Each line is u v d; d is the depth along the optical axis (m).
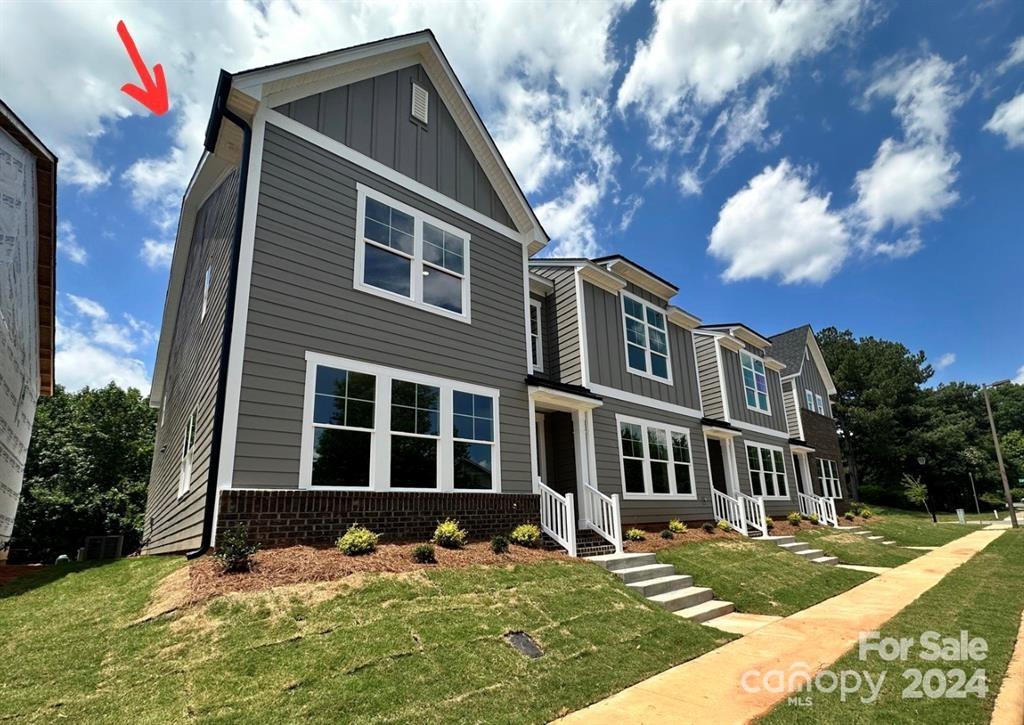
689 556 10.22
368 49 8.80
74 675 3.69
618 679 4.68
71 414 26.11
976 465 40.06
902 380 42.91
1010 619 6.57
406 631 4.70
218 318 7.95
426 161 9.55
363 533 6.47
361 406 7.46
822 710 3.93
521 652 4.83
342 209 8.02
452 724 3.61
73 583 6.36
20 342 10.14
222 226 9.05
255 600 4.79
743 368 19.23
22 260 9.50
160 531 12.23
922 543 17.22
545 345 13.03
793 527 16.77
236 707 3.42
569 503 8.85
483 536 8.39
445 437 8.38
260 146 7.28
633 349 13.70
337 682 3.83
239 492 6.01
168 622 4.43
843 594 8.99
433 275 9.10
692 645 5.82
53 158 9.50
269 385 6.59
